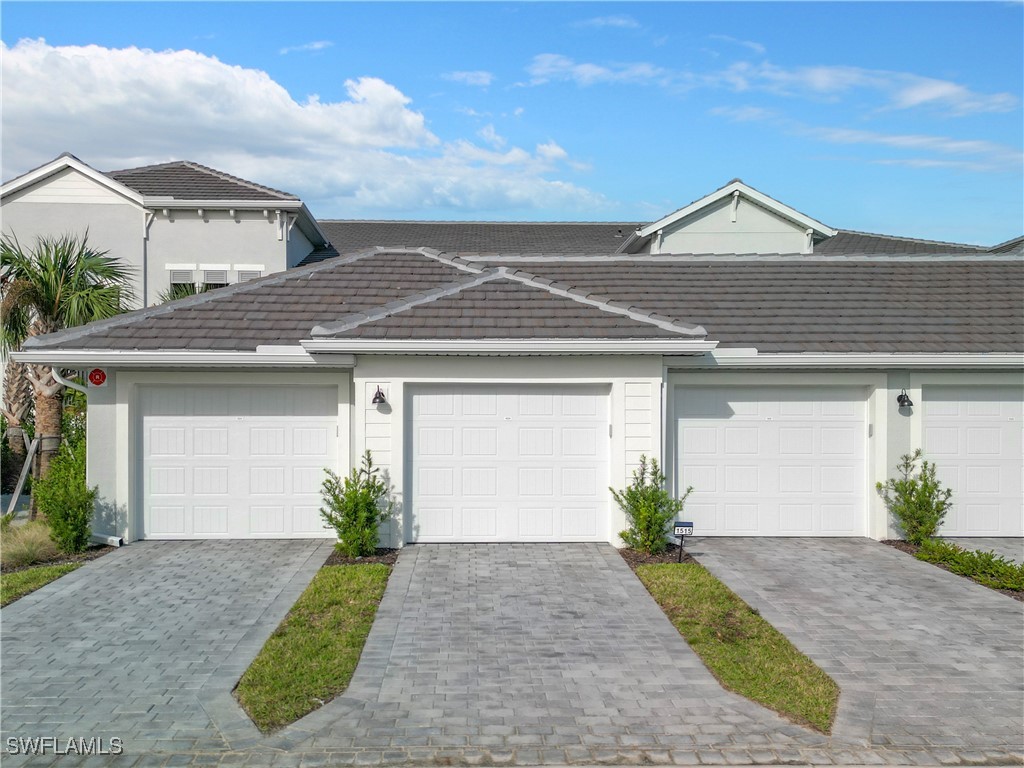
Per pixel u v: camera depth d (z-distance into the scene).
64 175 20.08
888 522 12.56
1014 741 6.06
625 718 6.34
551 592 9.61
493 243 26.59
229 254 20.33
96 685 6.91
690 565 10.76
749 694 6.78
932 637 8.20
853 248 25.16
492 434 11.88
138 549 11.62
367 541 11.09
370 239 26.94
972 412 12.73
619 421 11.74
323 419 12.22
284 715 6.34
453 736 6.04
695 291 14.66
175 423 12.15
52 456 13.53
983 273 15.51
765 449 12.62
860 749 5.91
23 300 13.24
